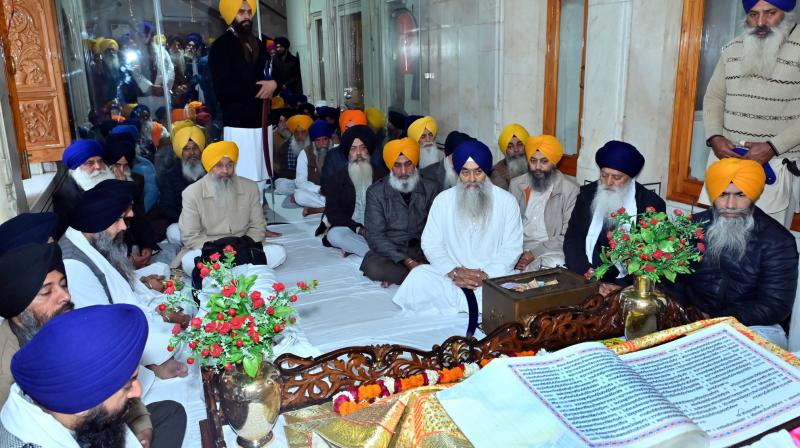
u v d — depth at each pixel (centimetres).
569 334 191
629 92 371
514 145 427
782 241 232
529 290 247
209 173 386
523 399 129
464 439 123
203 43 523
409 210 370
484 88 516
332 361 168
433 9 579
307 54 1007
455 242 329
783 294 232
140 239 379
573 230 321
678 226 185
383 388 163
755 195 234
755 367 146
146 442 161
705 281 249
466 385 137
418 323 299
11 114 329
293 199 592
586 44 395
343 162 505
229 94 482
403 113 667
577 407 125
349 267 399
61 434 116
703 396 137
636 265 179
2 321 188
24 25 416
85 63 500
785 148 271
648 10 352
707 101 309
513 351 185
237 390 146
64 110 439
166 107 523
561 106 465
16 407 116
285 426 157
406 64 646
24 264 159
